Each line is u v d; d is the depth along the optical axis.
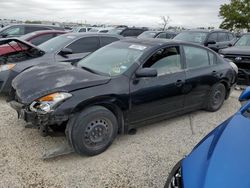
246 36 9.95
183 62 5.21
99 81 4.07
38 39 9.39
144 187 3.45
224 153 2.39
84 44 7.57
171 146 4.51
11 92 4.37
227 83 6.19
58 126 4.02
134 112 4.45
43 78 4.12
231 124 2.86
